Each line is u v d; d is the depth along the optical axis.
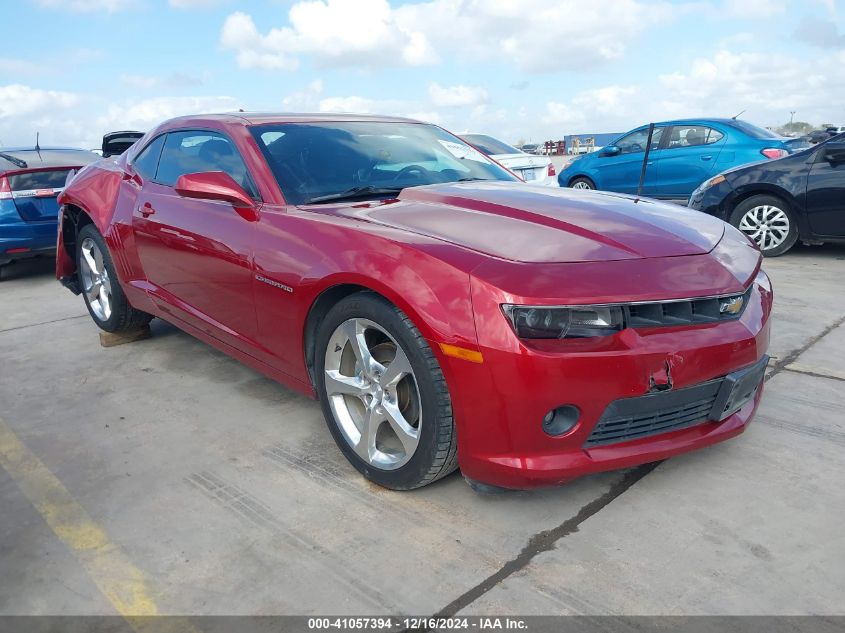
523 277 1.97
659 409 2.09
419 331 2.09
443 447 2.14
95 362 3.92
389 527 2.17
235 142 3.07
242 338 2.96
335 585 1.91
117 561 2.05
